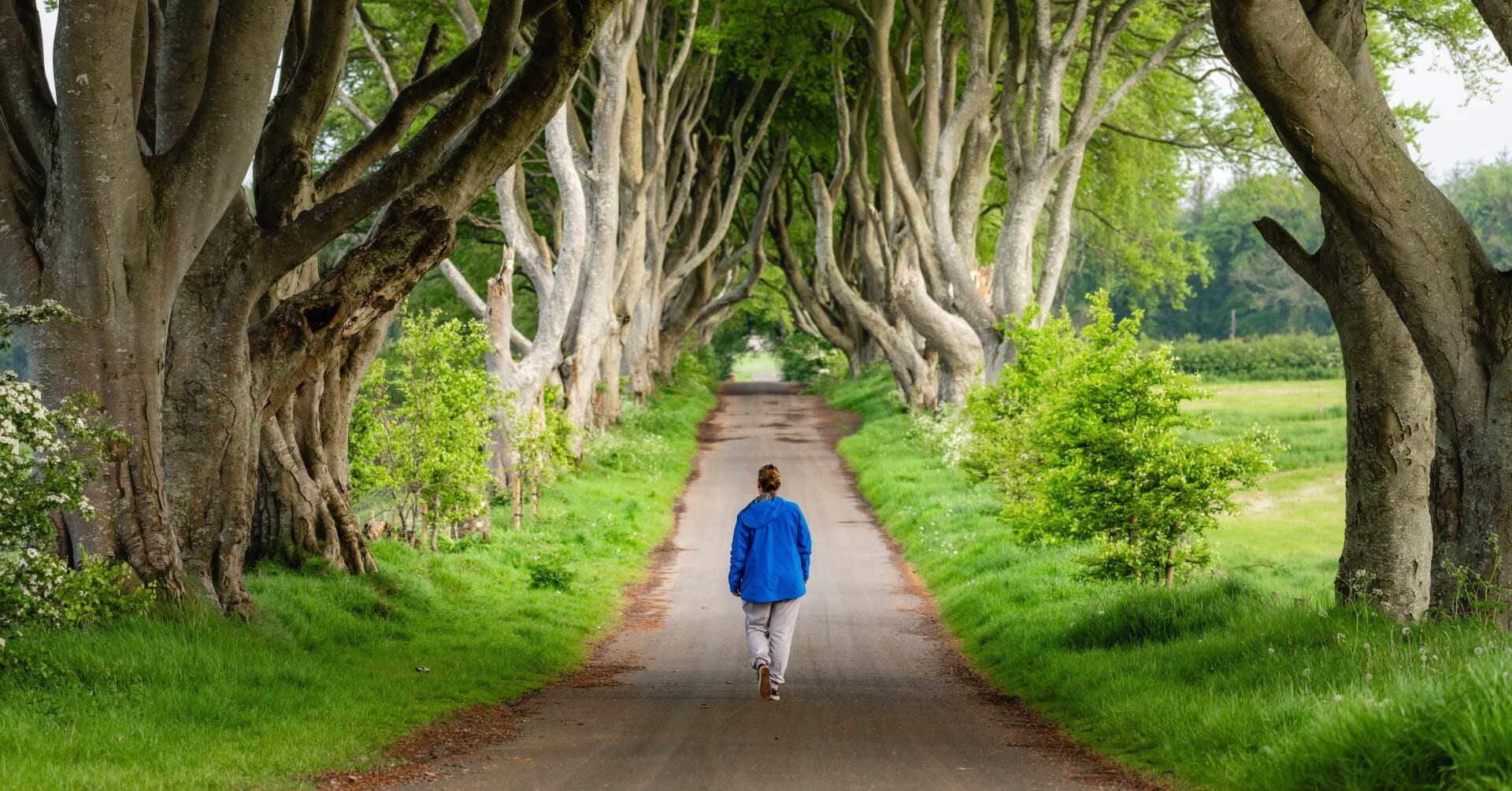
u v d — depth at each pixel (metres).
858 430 67.88
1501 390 12.85
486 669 17.33
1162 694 12.94
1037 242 98.00
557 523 35.09
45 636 12.75
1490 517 12.91
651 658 20.16
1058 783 9.93
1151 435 21.38
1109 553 21.22
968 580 26.64
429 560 25.75
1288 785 8.70
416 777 10.22
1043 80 45.09
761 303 111.00
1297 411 67.38
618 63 42.34
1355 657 11.81
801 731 12.78
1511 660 8.71
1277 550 35.44
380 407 28.67
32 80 14.96
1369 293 15.30
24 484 11.57
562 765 10.76
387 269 17.98
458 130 17.95
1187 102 59.09
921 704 15.29
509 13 16.97
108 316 14.94
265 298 19.55
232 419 17.02
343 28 18.11
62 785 8.48
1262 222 15.95
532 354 38.66
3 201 14.70
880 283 66.56
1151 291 136.88
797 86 64.06
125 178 14.52
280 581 19.61
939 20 49.56
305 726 11.87
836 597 27.48
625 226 48.28
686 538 37.19
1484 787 7.22
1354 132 12.23
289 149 18.00
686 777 10.09
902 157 53.38
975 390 33.19
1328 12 12.98
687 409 73.62
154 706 11.62
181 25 15.88
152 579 15.30
